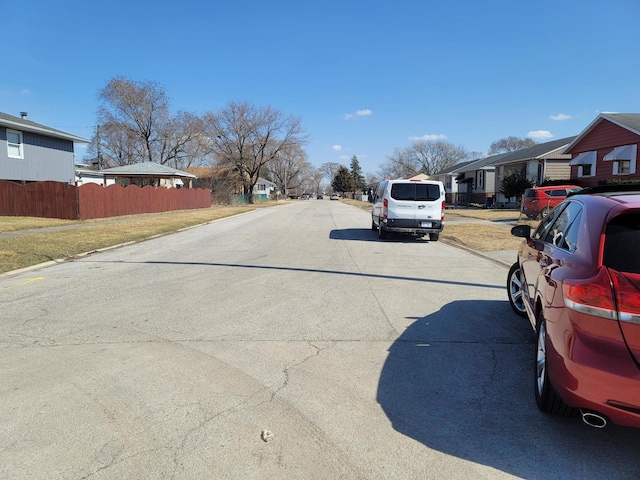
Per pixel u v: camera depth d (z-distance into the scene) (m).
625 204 3.09
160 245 13.82
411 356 4.61
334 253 11.95
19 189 22.03
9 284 8.11
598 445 3.08
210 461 2.86
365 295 7.21
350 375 4.15
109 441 3.08
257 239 15.42
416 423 3.34
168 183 46.53
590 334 2.83
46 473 2.74
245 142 59.09
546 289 3.52
